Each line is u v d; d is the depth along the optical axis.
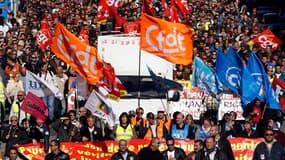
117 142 25.73
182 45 27.00
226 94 28.61
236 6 60.66
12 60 32.56
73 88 31.19
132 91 32.72
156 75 32.88
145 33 27.00
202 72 28.45
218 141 24.61
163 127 26.75
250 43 39.72
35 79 27.66
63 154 24.42
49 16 52.69
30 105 26.17
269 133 24.27
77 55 25.91
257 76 26.80
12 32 42.59
